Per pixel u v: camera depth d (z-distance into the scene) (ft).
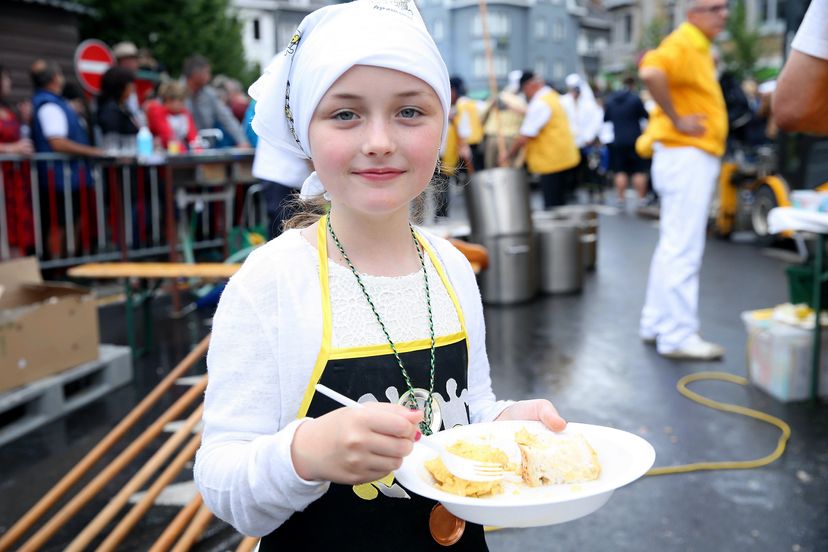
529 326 18.45
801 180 24.27
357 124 3.50
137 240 23.90
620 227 35.65
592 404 12.93
